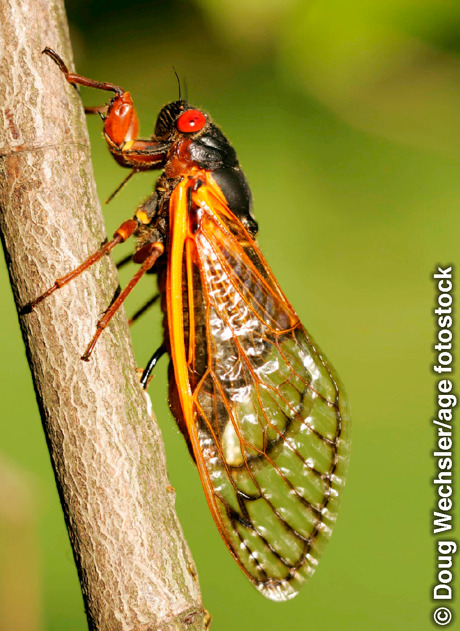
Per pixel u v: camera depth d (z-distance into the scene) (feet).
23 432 0.94
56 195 0.78
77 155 0.78
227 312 0.82
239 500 0.81
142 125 1.07
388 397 0.97
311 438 0.82
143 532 0.77
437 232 1.00
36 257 0.78
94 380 0.78
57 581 0.90
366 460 0.95
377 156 1.01
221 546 0.92
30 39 0.78
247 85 1.05
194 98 1.06
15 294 0.78
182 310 0.82
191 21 1.02
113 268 0.79
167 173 0.83
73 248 0.78
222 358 0.82
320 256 1.00
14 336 0.98
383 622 0.90
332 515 0.82
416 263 1.00
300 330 0.83
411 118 0.99
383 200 1.01
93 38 1.10
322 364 0.83
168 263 0.82
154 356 0.83
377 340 0.99
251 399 0.82
